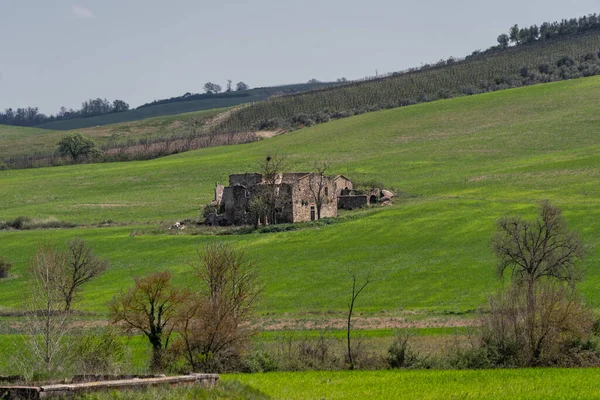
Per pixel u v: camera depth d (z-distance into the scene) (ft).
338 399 285.84
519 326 392.06
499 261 643.04
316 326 529.04
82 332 405.80
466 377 338.95
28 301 451.94
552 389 299.99
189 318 398.83
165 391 262.47
